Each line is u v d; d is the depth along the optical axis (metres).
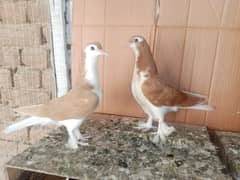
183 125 0.68
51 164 0.44
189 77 0.66
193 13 0.61
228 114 0.66
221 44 0.61
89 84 0.50
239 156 0.51
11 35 0.77
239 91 0.64
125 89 0.71
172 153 0.50
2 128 0.90
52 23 0.71
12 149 0.92
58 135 0.58
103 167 0.43
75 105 0.48
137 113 0.73
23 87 0.82
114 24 0.67
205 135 0.60
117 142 0.54
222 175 0.42
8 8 0.74
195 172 0.42
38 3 0.71
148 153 0.49
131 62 0.69
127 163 0.45
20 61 0.79
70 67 0.77
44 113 0.49
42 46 0.76
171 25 0.63
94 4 0.67
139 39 0.54
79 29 0.70
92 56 0.49
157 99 0.54
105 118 0.72
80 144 0.53
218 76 0.64
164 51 0.66
